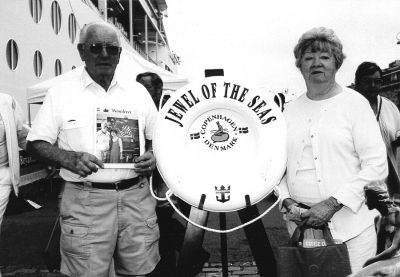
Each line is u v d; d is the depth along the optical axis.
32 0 11.39
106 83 2.80
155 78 4.13
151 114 3.01
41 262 5.41
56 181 11.29
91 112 2.76
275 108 2.38
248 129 2.41
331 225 2.53
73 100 2.76
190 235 2.54
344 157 2.50
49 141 2.74
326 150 2.52
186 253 2.53
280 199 2.58
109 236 2.80
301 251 2.41
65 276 4.91
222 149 2.39
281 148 2.35
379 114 3.49
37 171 9.55
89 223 2.76
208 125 2.41
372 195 2.46
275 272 2.60
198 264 3.44
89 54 2.70
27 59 10.97
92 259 2.77
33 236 6.73
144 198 2.94
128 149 2.79
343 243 2.42
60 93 2.78
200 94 2.39
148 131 3.04
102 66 2.71
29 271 5.10
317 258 2.38
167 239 3.88
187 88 2.40
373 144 2.46
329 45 2.50
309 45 2.53
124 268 2.96
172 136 2.37
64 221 2.85
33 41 11.38
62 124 2.76
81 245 2.76
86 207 2.76
